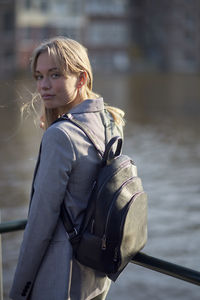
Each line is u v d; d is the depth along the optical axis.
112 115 2.21
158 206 11.96
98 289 2.12
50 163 1.97
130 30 84.06
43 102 2.26
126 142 21.89
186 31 78.81
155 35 82.44
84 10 81.69
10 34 74.81
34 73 2.15
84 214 2.03
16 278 2.04
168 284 7.75
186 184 14.09
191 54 79.00
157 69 79.31
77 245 2.01
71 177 2.02
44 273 2.03
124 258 1.96
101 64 82.50
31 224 1.99
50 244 2.04
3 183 14.30
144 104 36.97
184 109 34.06
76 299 2.05
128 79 64.12
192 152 19.39
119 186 1.95
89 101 2.10
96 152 2.04
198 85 54.88
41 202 1.97
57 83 2.09
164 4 80.19
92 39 83.00
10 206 12.05
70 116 2.06
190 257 8.77
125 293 7.47
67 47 2.09
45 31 79.00
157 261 1.97
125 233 1.92
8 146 20.75
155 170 16.08
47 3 78.88
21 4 77.00
